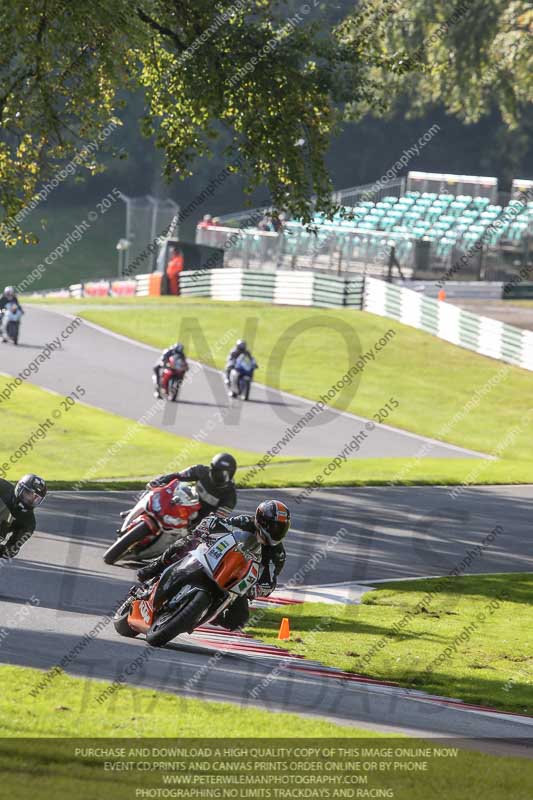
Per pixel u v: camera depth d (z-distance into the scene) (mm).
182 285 144625
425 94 179250
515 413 96812
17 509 30312
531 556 48344
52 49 51312
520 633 34875
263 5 65875
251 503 54562
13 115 53906
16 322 104938
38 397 87625
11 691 20016
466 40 150875
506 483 69250
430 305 121125
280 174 62688
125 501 52562
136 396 91188
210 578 23438
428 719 22531
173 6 61250
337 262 146250
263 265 152000
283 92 61594
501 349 113500
